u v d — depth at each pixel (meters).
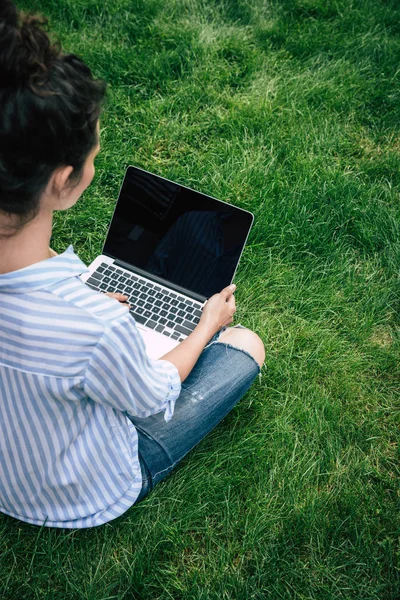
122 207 1.97
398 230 2.54
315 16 3.44
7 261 1.08
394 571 1.79
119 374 1.17
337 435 2.04
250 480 1.95
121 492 1.54
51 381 1.14
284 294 2.40
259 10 3.41
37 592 1.70
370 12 3.39
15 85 0.88
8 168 0.94
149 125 2.86
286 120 2.90
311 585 1.76
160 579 1.74
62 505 1.50
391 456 2.05
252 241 2.51
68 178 1.06
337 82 3.08
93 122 1.01
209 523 1.87
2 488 1.46
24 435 1.28
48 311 1.09
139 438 1.61
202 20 3.32
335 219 2.59
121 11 3.26
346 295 2.41
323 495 1.91
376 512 1.89
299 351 2.25
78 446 1.37
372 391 2.19
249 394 2.13
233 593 1.74
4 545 1.77
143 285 1.95
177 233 1.94
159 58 3.04
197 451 1.99
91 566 1.75
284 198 2.59
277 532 1.83
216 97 2.96
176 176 2.67
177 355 1.56
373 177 2.78
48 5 3.22
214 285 1.92
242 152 2.76
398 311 2.39
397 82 3.07
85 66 0.97
